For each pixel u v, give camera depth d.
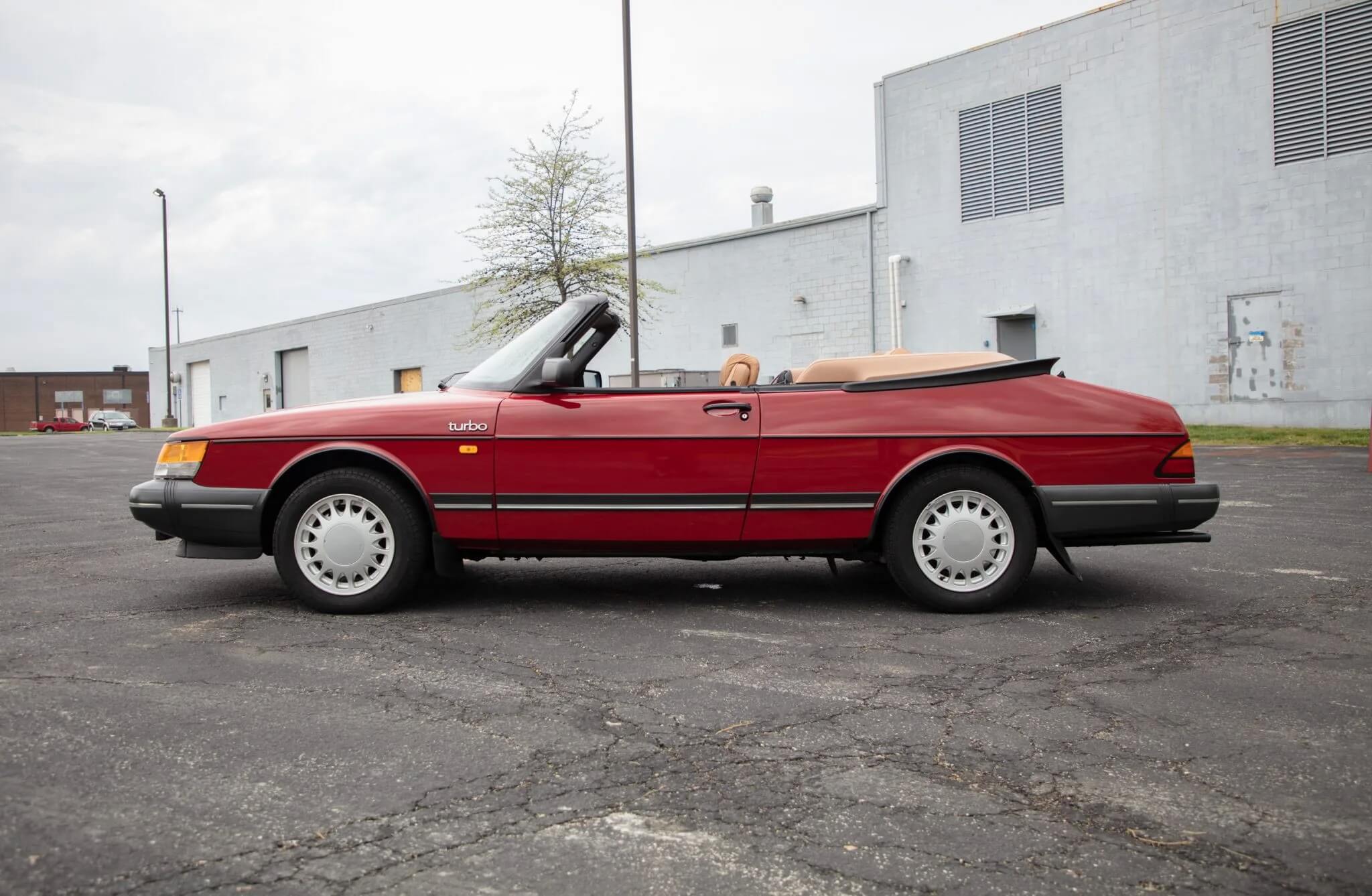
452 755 2.95
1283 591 5.34
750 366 5.73
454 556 5.00
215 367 53.91
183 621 4.73
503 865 2.26
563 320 5.13
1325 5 17.36
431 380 37.78
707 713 3.34
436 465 4.82
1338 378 17.56
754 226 26.69
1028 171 21.09
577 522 4.85
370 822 2.49
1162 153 19.27
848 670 3.87
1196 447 16.44
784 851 2.33
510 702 3.47
